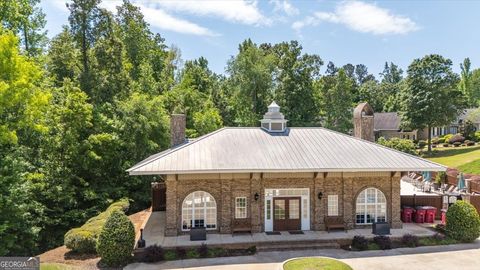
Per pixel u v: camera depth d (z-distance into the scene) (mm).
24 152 22672
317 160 19562
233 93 56969
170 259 16312
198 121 43031
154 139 32500
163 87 47594
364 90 93438
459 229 18750
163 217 23656
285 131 23344
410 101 56969
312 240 18188
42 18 32188
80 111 26594
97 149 28344
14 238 18594
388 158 20266
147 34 52062
